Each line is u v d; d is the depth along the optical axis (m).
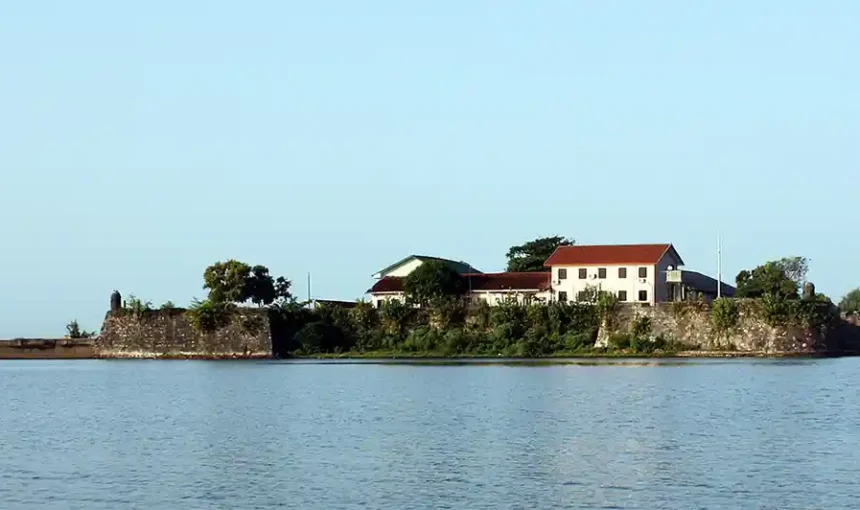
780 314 191.88
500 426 91.50
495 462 72.00
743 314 193.62
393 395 123.94
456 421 95.81
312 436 86.31
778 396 115.88
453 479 66.19
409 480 65.94
